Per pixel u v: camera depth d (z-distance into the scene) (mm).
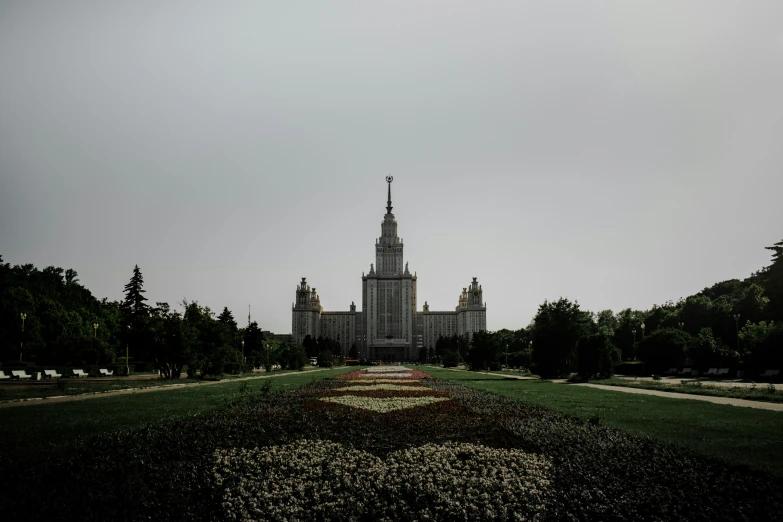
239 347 109188
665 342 89562
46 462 16359
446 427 22828
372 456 17625
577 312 74312
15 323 85625
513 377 77062
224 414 26953
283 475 15781
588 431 21531
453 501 13516
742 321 106375
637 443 19094
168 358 69062
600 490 13906
